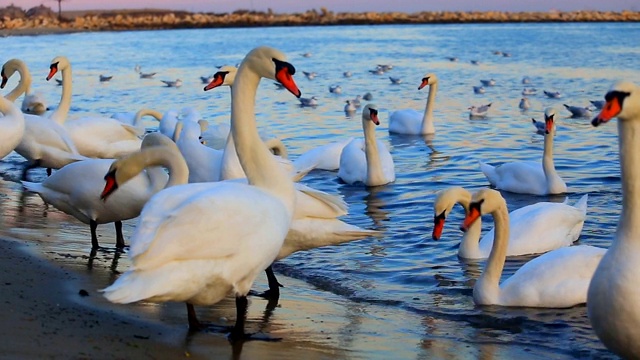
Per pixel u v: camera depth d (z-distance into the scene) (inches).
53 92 1598.2
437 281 454.6
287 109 1337.4
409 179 772.0
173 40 3590.1
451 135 1066.7
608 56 2390.5
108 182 378.6
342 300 418.0
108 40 3590.1
